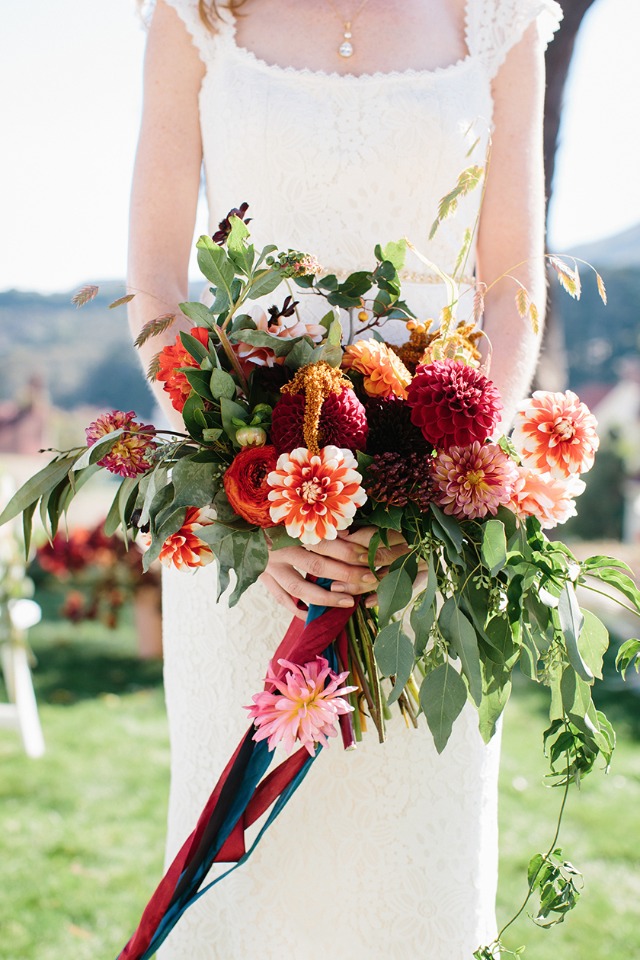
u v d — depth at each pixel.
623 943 2.68
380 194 1.68
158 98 1.76
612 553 8.75
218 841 1.49
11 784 3.84
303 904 1.65
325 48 1.71
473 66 1.74
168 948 1.75
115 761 4.09
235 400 1.41
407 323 1.57
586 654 1.47
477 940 1.69
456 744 1.65
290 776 1.48
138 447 1.37
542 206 1.79
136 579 5.75
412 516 1.35
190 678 1.75
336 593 1.47
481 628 1.35
